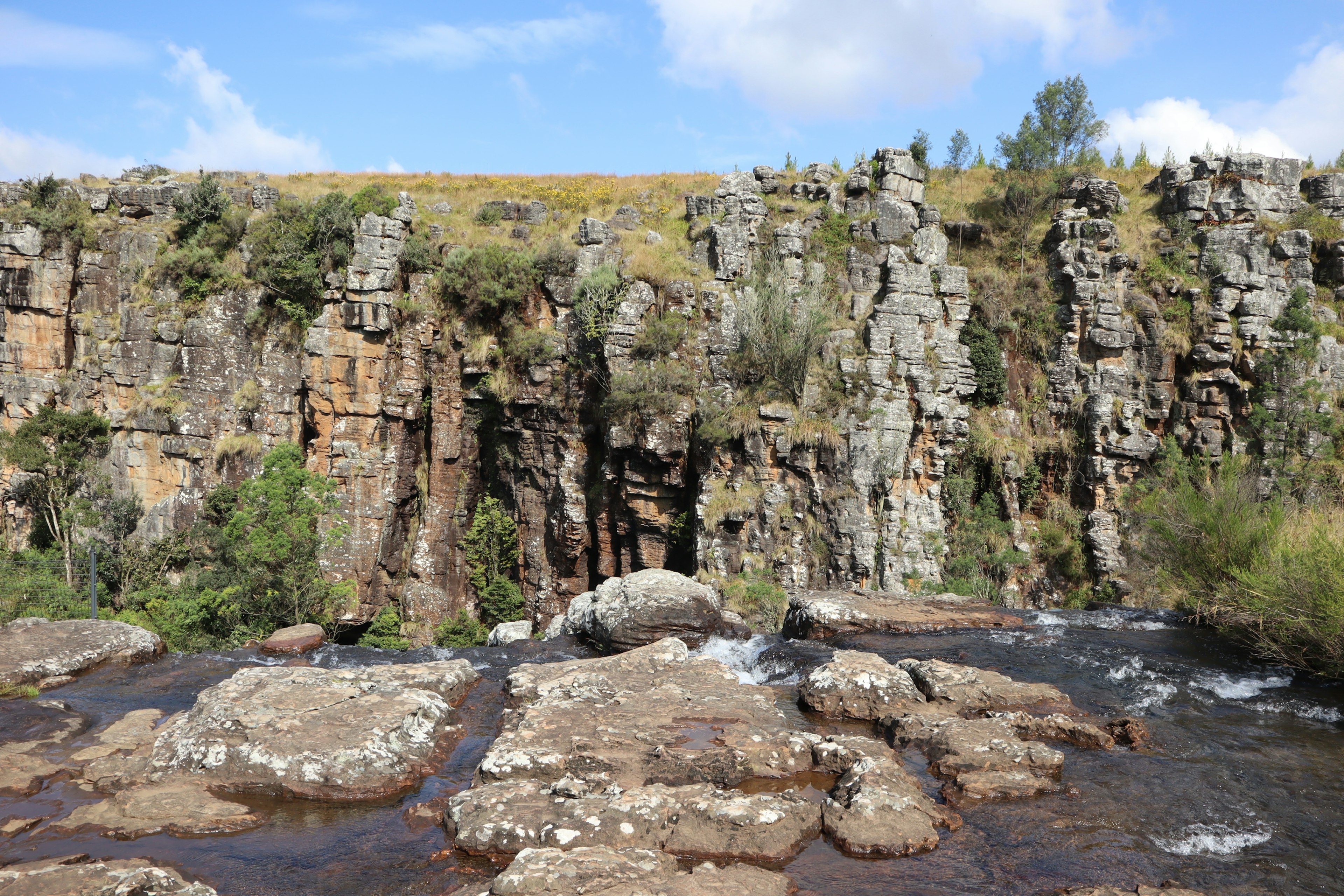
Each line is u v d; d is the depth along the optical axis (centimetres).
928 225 4075
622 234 4272
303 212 4278
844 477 3547
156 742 1044
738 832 805
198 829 848
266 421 4262
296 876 767
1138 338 3809
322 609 3312
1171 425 3781
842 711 1227
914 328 3759
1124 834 848
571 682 1254
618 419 3738
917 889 734
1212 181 3975
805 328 3628
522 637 2134
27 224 4538
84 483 4378
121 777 959
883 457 3609
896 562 3534
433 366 4297
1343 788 971
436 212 4659
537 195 5044
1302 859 802
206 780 958
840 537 3509
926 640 1658
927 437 3819
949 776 983
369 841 837
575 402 4066
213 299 4331
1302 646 1450
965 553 3703
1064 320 3922
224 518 4166
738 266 3919
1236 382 3656
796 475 3609
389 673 1306
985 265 4188
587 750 981
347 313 4203
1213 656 1538
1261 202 3872
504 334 4231
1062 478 3866
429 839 842
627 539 3984
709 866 730
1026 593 3694
